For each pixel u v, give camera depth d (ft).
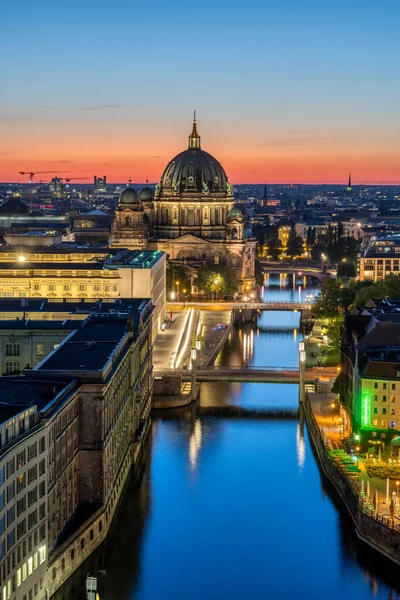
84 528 652.89
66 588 627.46
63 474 640.17
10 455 542.57
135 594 627.05
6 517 539.70
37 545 583.99
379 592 636.48
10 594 547.49
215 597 626.23
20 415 566.36
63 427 640.58
